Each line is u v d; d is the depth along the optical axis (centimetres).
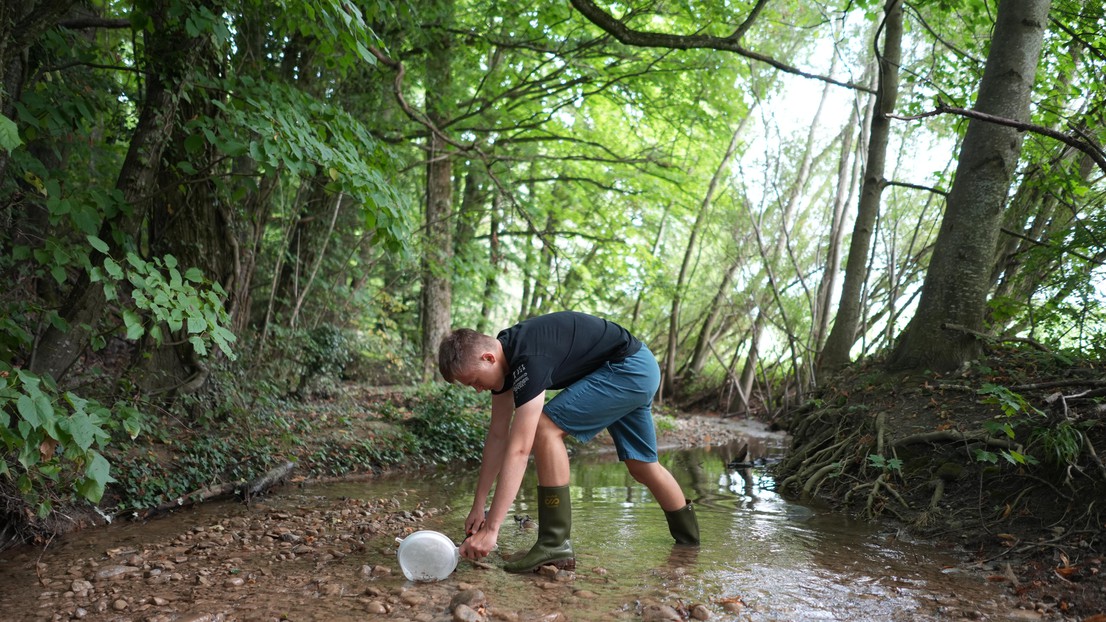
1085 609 252
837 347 833
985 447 399
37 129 470
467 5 980
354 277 1171
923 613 252
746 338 1448
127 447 498
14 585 294
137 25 470
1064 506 333
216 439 570
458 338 290
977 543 339
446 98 1022
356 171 428
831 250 1110
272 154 417
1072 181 638
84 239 473
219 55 545
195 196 624
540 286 1606
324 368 884
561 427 304
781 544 354
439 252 1181
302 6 450
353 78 876
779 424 1127
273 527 400
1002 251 689
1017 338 491
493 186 1270
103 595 278
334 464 632
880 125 827
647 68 991
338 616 248
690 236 1555
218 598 269
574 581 289
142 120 470
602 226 1462
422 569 288
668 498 348
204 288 635
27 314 462
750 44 1106
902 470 434
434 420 791
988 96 516
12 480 361
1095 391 356
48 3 366
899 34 811
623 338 316
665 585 283
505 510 286
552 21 927
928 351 523
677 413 1377
